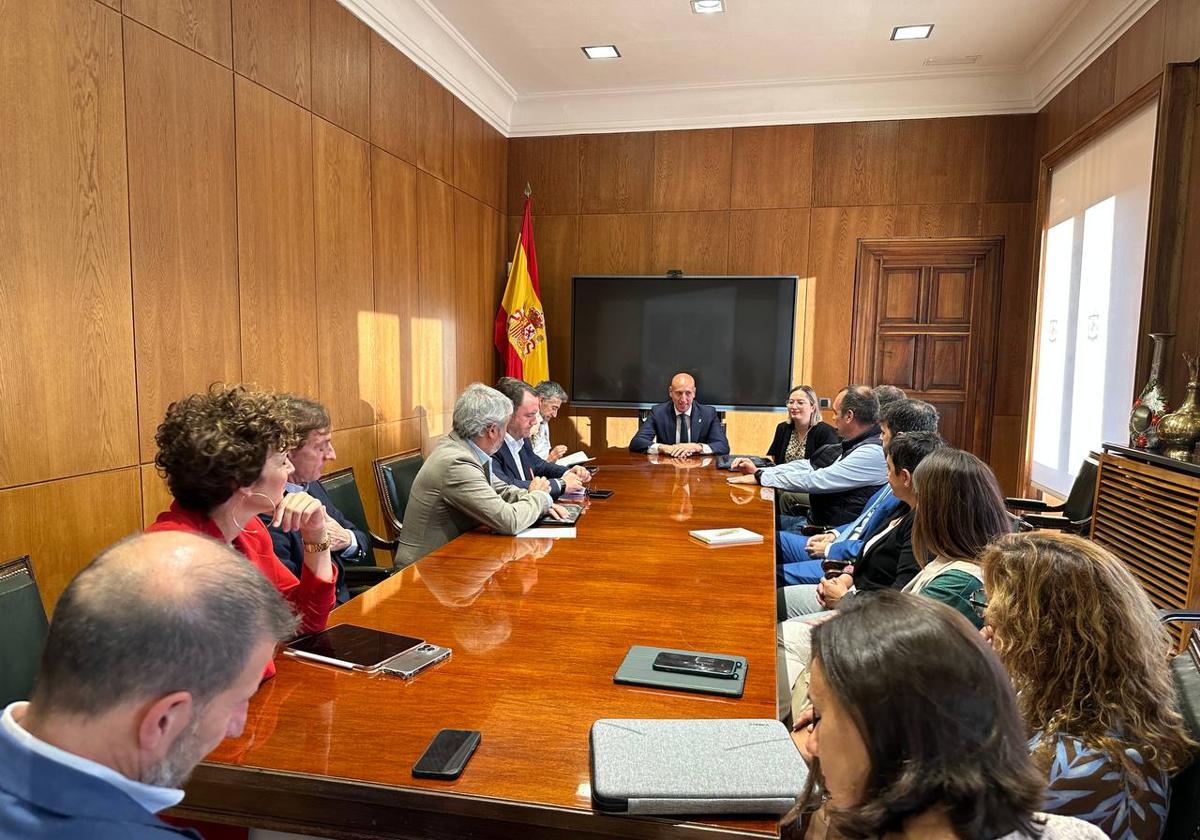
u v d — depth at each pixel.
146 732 0.65
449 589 1.87
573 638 1.54
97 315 2.29
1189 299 3.03
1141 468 2.79
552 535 2.43
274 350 3.11
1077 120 4.15
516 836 0.98
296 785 1.03
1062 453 4.34
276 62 3.07
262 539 1.59
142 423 2.47
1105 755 0.92
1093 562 1.00
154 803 0.66
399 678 1.34
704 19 4.09
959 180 4.98
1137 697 0.95
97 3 2.25
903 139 5.04
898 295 5.16
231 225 2.84
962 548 1.63
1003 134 4.91
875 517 2.57
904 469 2.04
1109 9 3.64
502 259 5.60
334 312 3.52
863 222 5.13
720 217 5.33
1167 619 1.73
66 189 2.17
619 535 2.44
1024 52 4.50
